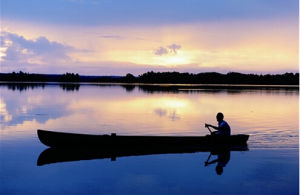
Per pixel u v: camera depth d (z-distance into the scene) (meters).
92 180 8.58
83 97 39.09
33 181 8.48
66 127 17.02
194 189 7.93
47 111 23.89
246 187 8.05
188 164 10.12
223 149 12.12
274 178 8.75
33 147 12.34
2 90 53.03
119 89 65.19
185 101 34.25
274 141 13.56
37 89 58.56
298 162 10.27
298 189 7.90
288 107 28.52
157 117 21.19
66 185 8.20
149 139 12.24
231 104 31.00
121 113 23.27
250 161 10.43
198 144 12.49
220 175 8.99
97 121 19.22
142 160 10.60
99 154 11.45
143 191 7.80
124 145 12.22
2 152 11.52
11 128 16.30
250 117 21.48
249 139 14.05
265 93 51.50
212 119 20.45
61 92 49.47
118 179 8.66
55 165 9.95
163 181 8.50
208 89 68.69
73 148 12.23
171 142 12.34
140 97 40.12
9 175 8.97
